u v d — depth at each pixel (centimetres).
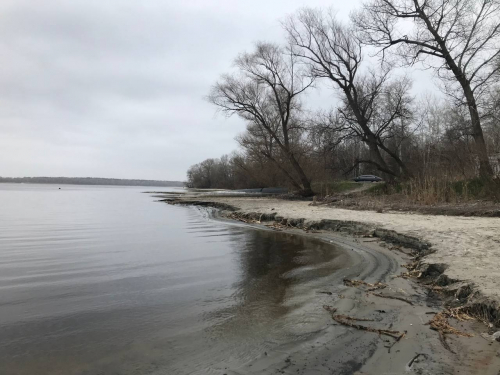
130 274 767
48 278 731
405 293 601
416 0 2269
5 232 1489
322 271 775
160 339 434
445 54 2191
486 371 341
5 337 441
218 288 657
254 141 3381
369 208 1894
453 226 1125
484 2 2056
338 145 3103
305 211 1866
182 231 1498
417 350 389
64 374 354
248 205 2539
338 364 363
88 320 499
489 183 1661
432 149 3069
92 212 2638
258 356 385
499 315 454
